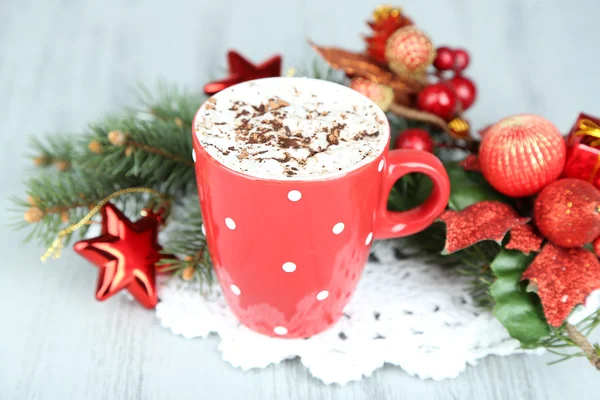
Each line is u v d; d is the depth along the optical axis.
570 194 0.43
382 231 0.46
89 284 0.51
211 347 0.47
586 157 0.45
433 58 0.52
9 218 0.53
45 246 0.52
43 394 0.44
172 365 0.46
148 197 0.54
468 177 0.49
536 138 0.44
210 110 0.44
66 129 0.63
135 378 0.45
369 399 0.44
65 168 0.55
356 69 0.54
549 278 0.44
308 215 0.41
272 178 0.39
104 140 0.51
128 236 0.47
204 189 0.42
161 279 0.50
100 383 0.44
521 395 0.44
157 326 0.48
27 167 0.59
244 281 0.44
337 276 0.44
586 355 0.43
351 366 0.45
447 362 0.45
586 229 0.43
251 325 0.46
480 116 0.64
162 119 0.54
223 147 0.41
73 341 0.47
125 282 0.47
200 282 0.48
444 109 0.52
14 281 0.50
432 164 0.44
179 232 0.51
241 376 0.45
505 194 0.47
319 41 0.74
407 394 0.44
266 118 0.43
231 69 0.54
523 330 0.45
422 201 0.49
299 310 0.45
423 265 0.51
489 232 0.45
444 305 0.48
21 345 0.46
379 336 0.46
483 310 0.48
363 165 0.40
